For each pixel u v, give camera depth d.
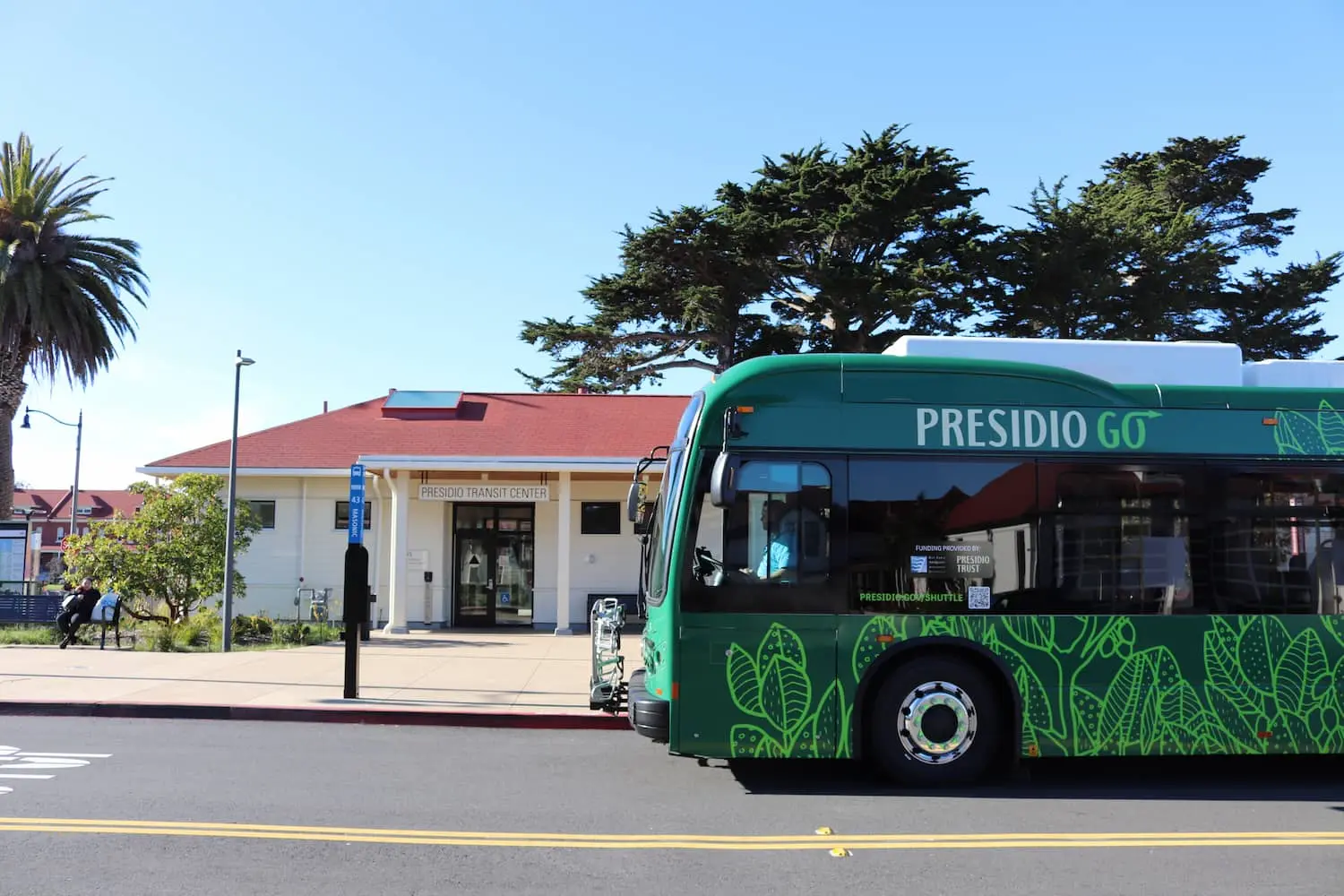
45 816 6.83
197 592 20.36
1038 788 8.27
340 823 6.79
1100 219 30.30
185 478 20.69
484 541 24.45
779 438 8.44
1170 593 8.46
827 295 28.03
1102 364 9.44
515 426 26.69
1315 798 7.99
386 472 21.84
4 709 11.57
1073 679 8.29
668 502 8.73
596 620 10.48
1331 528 8.68
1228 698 8.37
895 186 28.30
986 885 5.67
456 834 6.58
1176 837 6.74
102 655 16.67
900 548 8.34
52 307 27.67
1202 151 39.91
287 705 11.70
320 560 24.84
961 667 8.36
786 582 8.27
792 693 8.18
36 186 28.19
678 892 5.48
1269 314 34.50
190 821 6.76
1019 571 8.39
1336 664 8.49
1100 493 8.55
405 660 16.34
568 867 5.90
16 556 23.83
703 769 8.94
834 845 6.46
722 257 29.08
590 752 9.77
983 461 8.52
